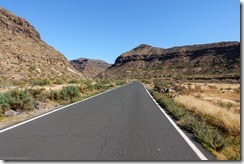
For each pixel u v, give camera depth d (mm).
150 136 7836
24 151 6059
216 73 163375
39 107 15102
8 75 63312
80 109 14719
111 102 19422
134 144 6832
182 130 8828
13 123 10031
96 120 10828
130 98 23766
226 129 8812
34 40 129125
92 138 7488
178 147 6547
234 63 170250
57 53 137750
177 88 37500
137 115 12539
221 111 11664
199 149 6367
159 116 12258
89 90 34625
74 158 5578
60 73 107250
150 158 5621
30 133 8078
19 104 13453
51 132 8273
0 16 118875
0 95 13109
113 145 6707
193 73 186750
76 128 9000
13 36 111250
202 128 8180
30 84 46094
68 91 22016
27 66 86375
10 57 85625
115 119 11180
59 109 14602
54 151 6082
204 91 38625
